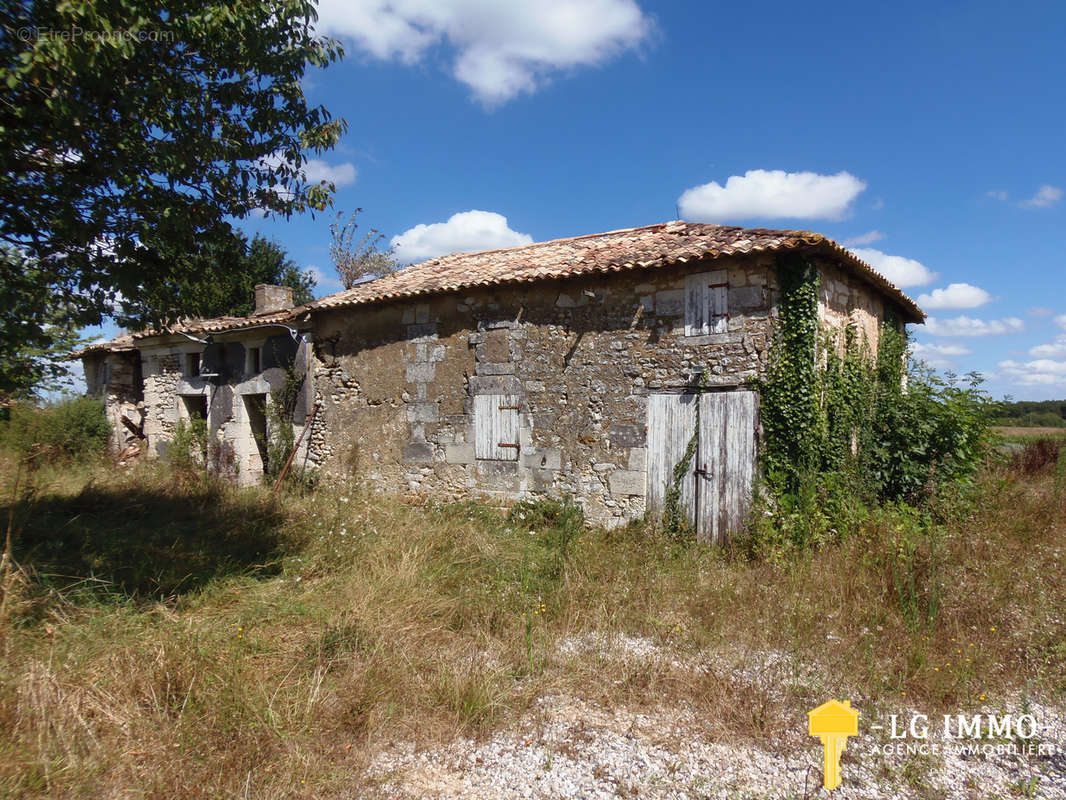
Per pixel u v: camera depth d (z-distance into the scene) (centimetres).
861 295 918
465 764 325
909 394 854
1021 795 299
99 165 469
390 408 1005
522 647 448
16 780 281
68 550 610
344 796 298
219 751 321
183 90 486
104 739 318
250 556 634
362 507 868
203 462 1266
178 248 538
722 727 356
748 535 693
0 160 410
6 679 351
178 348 1358
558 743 343
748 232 766
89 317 506
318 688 371
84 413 1366
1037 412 3878
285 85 532
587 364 823
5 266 475
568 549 687
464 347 929
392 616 482
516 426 875
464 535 712
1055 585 540
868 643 443
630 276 796
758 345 712
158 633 428
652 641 472
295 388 1111
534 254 997
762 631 476
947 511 729
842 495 699
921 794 300
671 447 761
